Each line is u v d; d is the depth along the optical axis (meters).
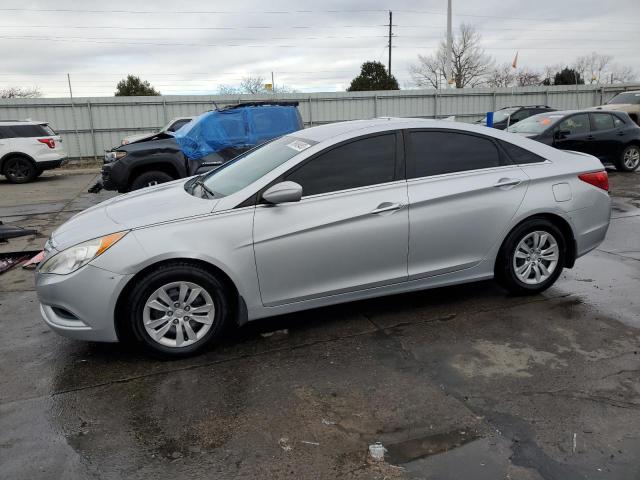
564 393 3.14
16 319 4.58
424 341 3.88
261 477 2.50
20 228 7.96
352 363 3.58
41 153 15.63
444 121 4.40
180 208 3.72
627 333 3.92
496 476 2.46
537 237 4.51
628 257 5.90
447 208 4.12
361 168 3.99
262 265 3.71
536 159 4.53
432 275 4.21
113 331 3.53
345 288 3.97
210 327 3.71
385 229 3.96
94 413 3.07
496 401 3.08
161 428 2.90
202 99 22.91
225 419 2.97
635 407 2.98
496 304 4.53
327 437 2.79
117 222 3.65
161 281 3.54
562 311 4.35
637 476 2.44
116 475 2.54
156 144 9.51
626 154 12.55
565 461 2.55
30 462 2.64
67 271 3.46
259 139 9.17
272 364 3.59
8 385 3.42
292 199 3.63
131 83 50.34
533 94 26.58
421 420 2.91
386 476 2.48
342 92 24.17
